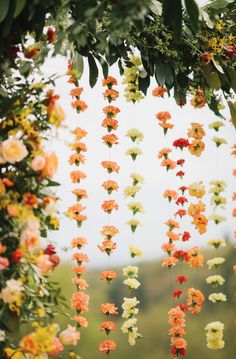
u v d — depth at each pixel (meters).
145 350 7.11
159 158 4.96
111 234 4.71
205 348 6.53
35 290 2.59
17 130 2.60
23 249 2.51
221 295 5.18
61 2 2.74
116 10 2.48
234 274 6.75
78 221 4.57
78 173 4.58
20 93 2.68
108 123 4.66
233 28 3.81
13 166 2.61
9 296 2.47
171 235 4.93
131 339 4.68
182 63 3.70
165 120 4.84
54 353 2.54
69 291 5.79
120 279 7.60
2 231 2.54
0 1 2.57
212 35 3.72
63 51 2.63
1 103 2.62
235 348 5.71
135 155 4.83
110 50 3.36
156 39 3.53
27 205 2.50
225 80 3.83
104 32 3.07
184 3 2.92
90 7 2.71
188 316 6.88
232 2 3.73
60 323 5.59
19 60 2.82
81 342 6.78
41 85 2.65
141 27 2.60
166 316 7.62
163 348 7.25
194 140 5.04
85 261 4.61
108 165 4.71
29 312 2.58
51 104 2.59
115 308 4.72
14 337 2.62
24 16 2.79
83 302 4.51
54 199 2.61
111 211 4.75
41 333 2.48
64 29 2.75
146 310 7.71
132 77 4.54
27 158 2.59
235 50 3.79
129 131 4.82
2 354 2.60
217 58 3.79
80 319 4.44
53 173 2.57
